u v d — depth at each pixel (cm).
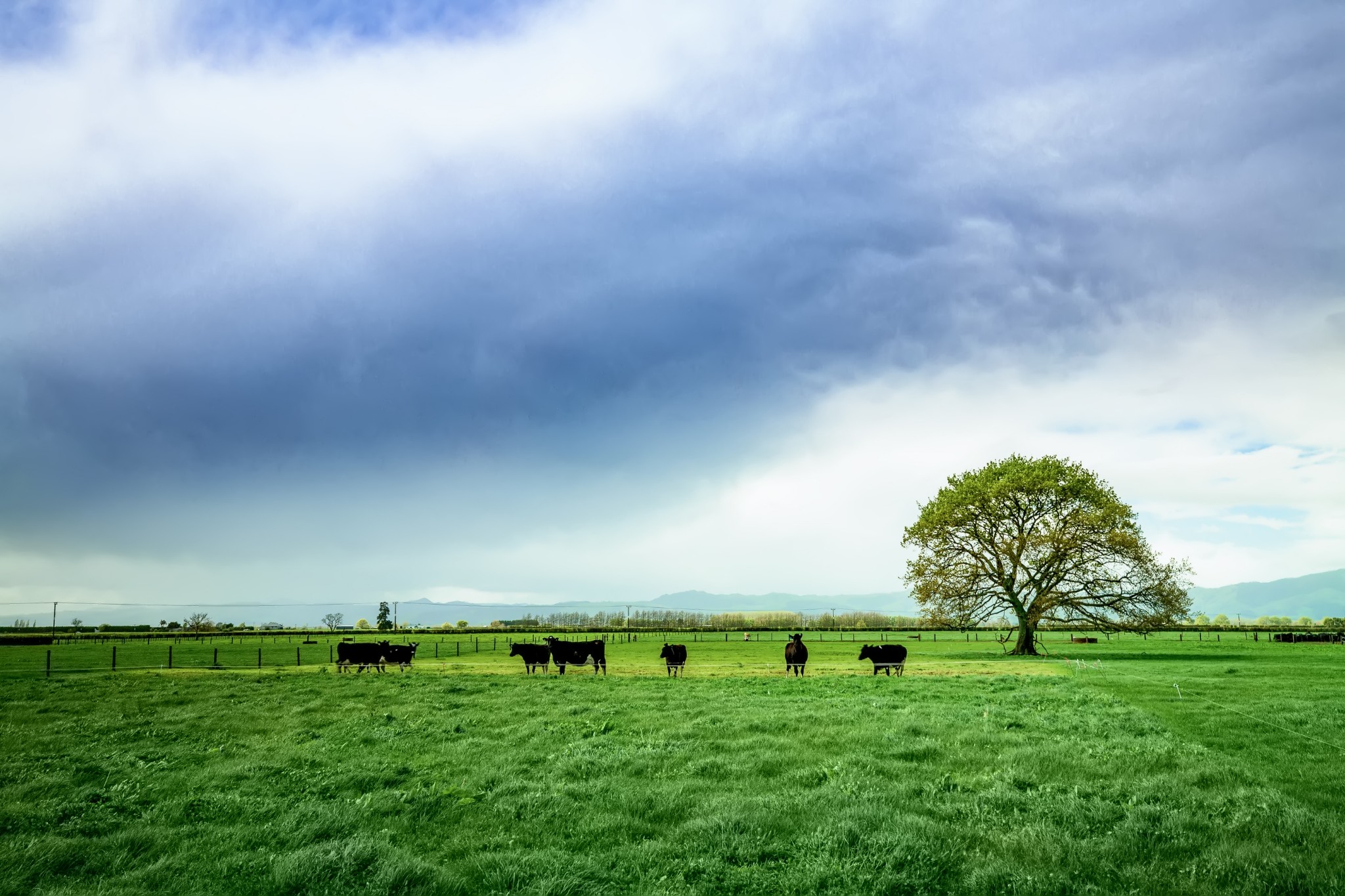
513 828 1123
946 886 889
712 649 7362
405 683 3303
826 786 1282
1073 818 1103
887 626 13925
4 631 12975
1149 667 4288
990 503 5944
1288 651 6309
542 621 16962
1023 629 5934
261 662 5556
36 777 1461
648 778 1417
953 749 1630
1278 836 1009
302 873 895
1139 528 5750
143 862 1002
